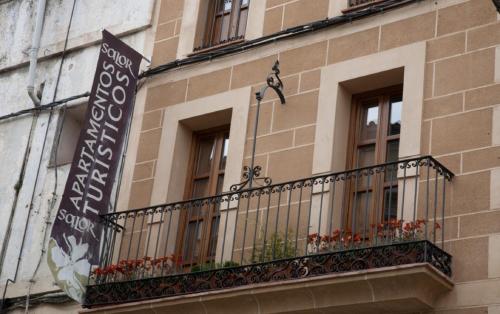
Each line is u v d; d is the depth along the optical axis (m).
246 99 15.84
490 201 12.98
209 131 16.50
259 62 15.98
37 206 17.70
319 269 13.05
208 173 16.19
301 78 15.38
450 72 14.02
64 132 18.17
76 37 18.80
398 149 14.39
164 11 17.70
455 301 12.62
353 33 15.14
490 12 14.03
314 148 14.74
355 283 12.70
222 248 14.59
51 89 18.62
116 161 15.97
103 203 15.69
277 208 14.39
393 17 14.84
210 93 16.31
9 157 18.53
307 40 15.58
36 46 18.94
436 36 14.35
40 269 17.00
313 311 13.16
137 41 17.73
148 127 16.73
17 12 20.03
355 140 14.88
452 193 13.30
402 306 12.75
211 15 17.30
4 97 19.25
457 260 12.88
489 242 12.76
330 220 13.97
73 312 16.17
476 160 13.30
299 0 16.03
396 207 14.02
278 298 13.30
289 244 14.16
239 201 15.07
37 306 16.64
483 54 13.86
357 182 13.72
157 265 15.11
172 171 16.16
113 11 18.45
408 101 14.13
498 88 13.53
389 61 14.57
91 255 15.37
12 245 17.59
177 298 13.96
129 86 16.41
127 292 14.54
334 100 14.88
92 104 15.80
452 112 13.77
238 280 13.63
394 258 12.59
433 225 13.20
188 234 15.84
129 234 15.95
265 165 15.15
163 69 16.95
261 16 16.36
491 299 12.43
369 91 15.00
